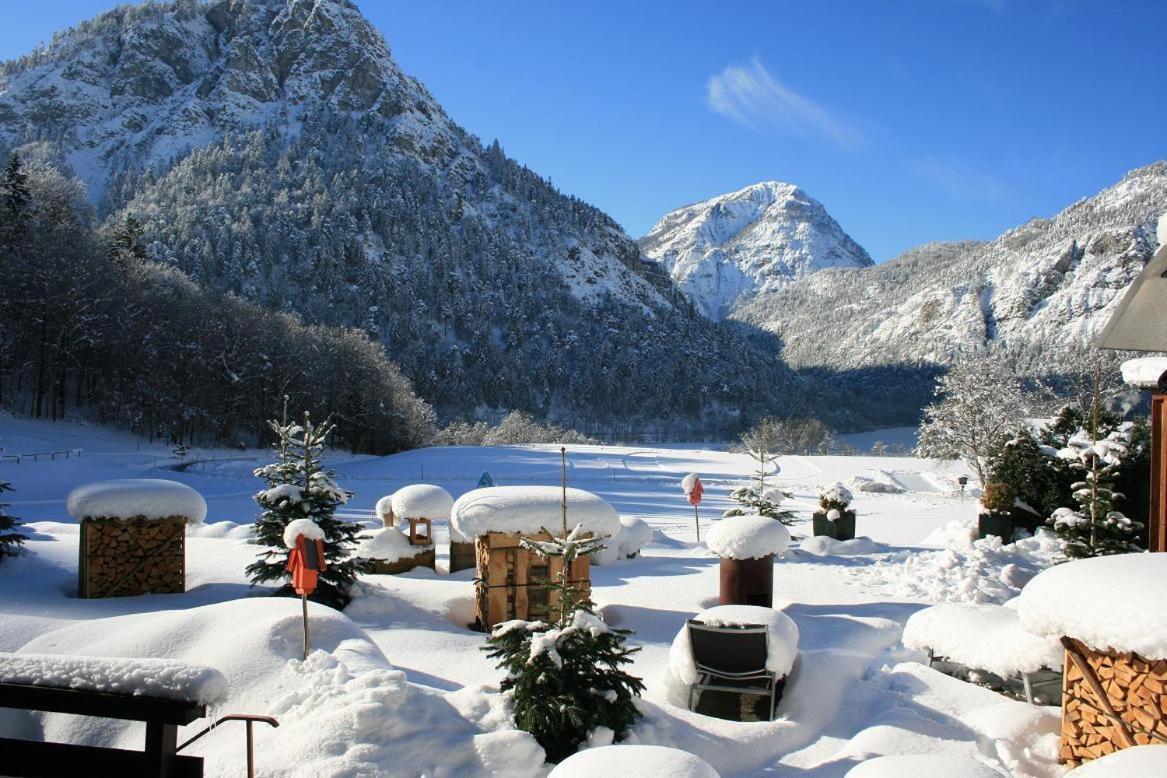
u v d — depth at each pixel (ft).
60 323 170.09
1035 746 18.10
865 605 31.89
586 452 204.33
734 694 22.31
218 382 194.29
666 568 39.93
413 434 235.40
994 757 18.21
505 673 22.75
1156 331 23.48
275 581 32.37
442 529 53.42
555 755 17.39
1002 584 34.04
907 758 13.24
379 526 64.18
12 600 30.07
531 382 488.85
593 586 34.91
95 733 17.71
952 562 37.17
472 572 37.35
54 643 20.83
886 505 91.76
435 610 30.09
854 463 174.70
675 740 18.49
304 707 17.20
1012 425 114.83
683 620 28.96
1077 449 30.89
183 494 32.91
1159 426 23.82
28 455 136.98
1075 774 12.73
